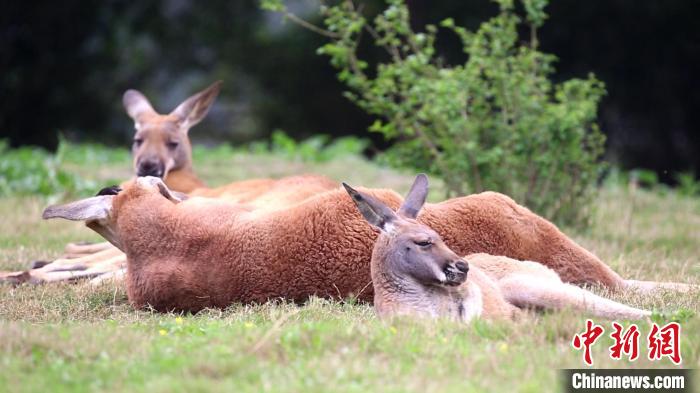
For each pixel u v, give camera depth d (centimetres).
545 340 1265
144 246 1576
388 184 3073
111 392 1073
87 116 5634
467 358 1159
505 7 2302
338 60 2386
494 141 2288
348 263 1527
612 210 2705
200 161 3606
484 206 1606
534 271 1491
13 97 5519
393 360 1161
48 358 1188
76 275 1797
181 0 5631
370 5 4866
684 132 4844
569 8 4606
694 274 1844
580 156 2298
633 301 1538
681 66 4778
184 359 1152
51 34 5519
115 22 5619
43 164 3073
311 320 1382
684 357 1198
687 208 2845
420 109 2428
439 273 1335
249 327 1293
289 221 1547
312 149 3706
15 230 2317
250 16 5578
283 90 5509
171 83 5744
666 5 4559
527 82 2289
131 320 1478
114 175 3192
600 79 4750
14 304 1598
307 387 1064
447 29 4559
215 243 1548
